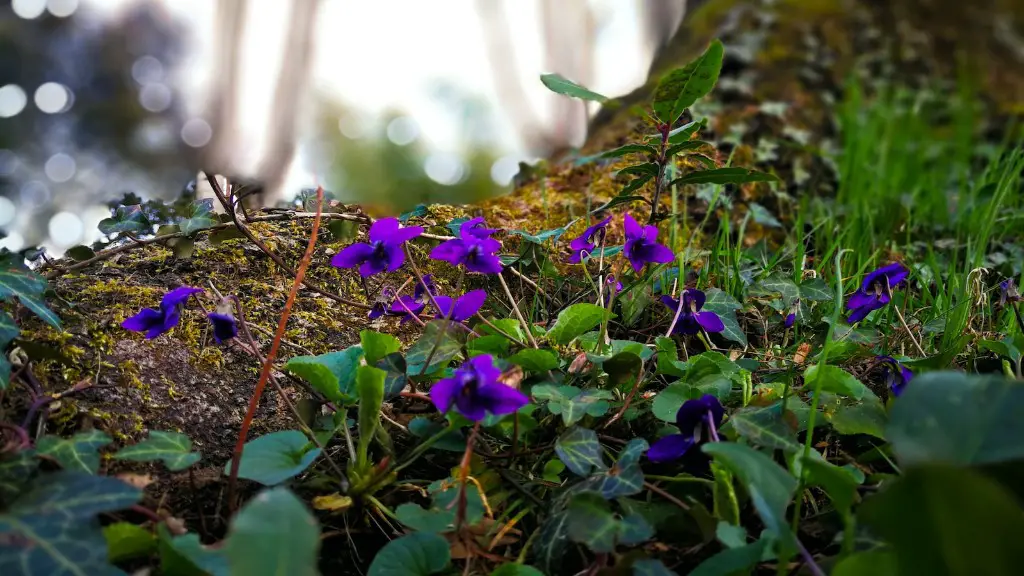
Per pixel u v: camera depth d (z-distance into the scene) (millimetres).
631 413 293
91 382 292
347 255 292
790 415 277
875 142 621
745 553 235
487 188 1288
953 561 225
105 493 237
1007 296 326
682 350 348
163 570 242
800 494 255
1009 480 239
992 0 802
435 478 293
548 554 257
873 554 230
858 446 297
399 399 304
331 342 331
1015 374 311
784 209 499
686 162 455
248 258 345
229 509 263
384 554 250
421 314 309
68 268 325
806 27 693
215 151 1738
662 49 801
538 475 288
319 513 276
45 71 1752
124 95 1844
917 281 396
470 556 262
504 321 306
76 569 225
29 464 245
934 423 226
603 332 304
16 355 288
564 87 315
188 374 305
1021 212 472
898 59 722
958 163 639
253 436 299
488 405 248
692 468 263
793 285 346
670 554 264
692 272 379
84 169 1703
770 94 613
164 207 342
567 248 391
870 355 323
